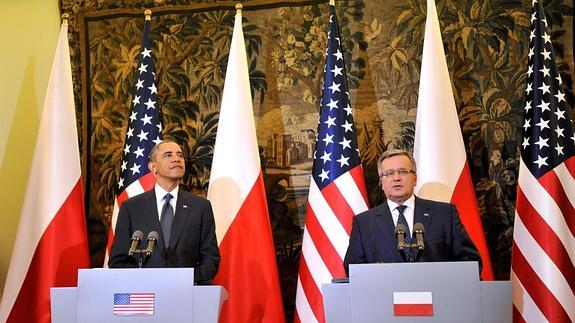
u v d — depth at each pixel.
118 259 3.71
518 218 4.33
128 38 5.26
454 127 4.55
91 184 5.10
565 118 4.41
